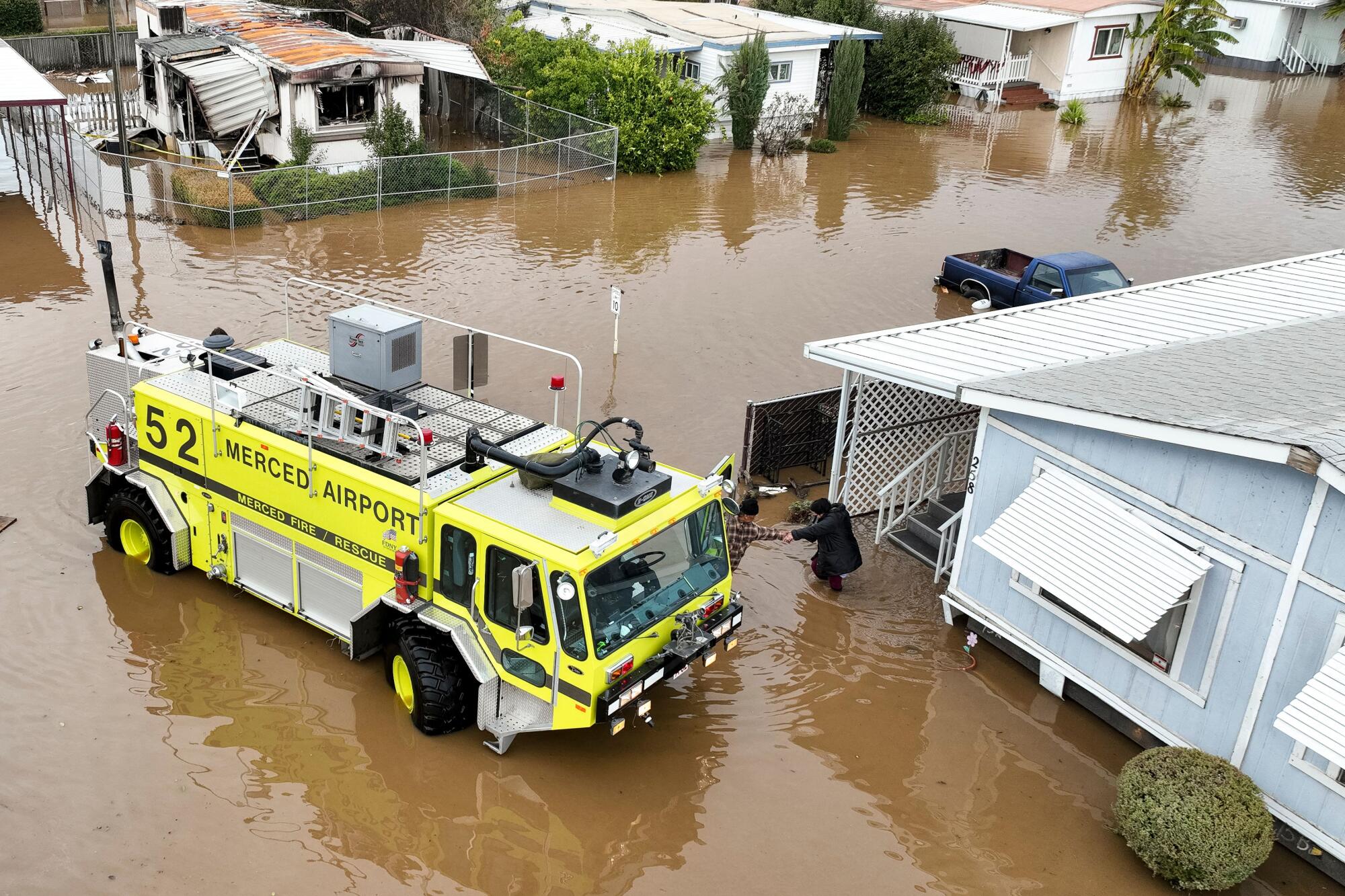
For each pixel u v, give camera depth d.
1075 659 10.26
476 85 32.78
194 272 20.67
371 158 27.36
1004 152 34.19
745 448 14.16
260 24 30.45
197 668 10.21
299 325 18.27
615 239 24.17
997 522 10.00
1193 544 9.00
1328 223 26.95
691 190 28.62
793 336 19.17
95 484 11.59
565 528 8.67
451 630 9.08
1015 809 9.18
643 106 29.67
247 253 21.91
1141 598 8.80
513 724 9.05
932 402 13.61
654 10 38.84
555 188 28.12
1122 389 10.13
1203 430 8.38
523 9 39.47
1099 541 9.38
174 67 26.97
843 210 27.31
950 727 10.16
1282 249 24.73
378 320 10.89
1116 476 9.62
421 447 8.84
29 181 25.59
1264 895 8.38
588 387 16.66
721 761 9.56
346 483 9.48
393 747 9.41
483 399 15.97
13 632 10.47
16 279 19.81
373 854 8.27
